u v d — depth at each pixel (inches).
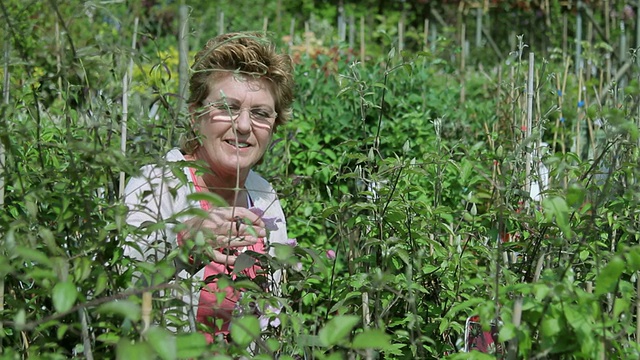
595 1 417.4
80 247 79.6
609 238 99.9
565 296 70.7
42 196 78.8
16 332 84.6
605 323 68.9
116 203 80.4
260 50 101.7
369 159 104.7
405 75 208.4
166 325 76.9
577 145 148.5
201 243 73.0
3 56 87.0
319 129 191.9
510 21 464.8
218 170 103.5
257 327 63.9
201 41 399.5
